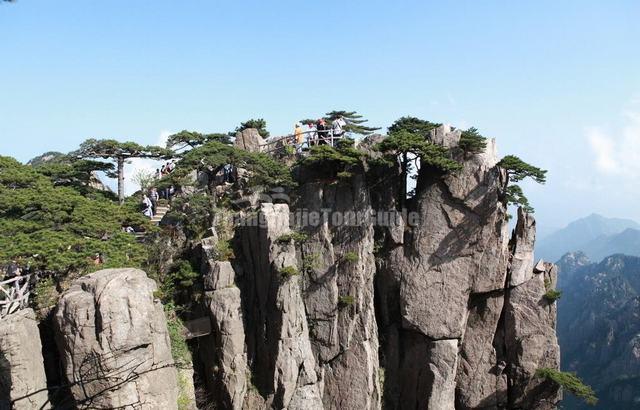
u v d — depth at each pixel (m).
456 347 41.78
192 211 42.28
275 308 38.00
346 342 41.50
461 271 41.72
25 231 32.00
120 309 25.47
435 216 42.34
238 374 36.53
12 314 25.52
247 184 44.84
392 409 42.94
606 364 142.00
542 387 41.34
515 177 41.97
